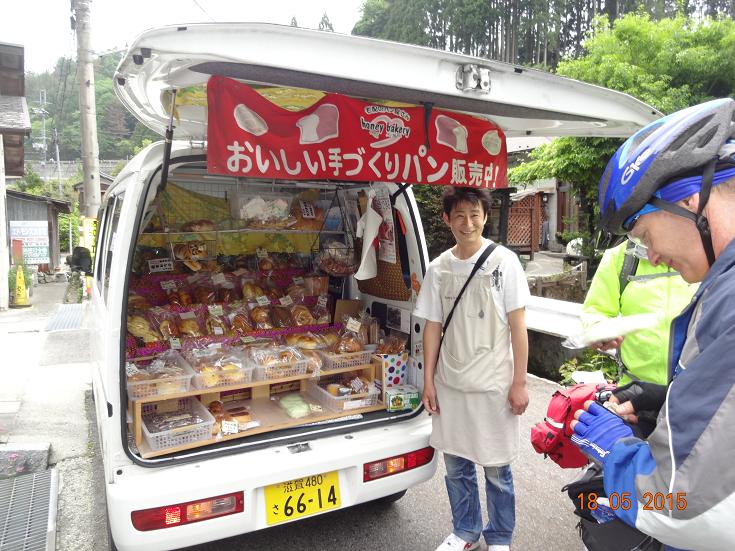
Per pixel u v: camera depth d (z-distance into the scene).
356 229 3.21
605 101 2.16
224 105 1.75
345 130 2.00
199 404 2.51
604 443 1.36
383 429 2.46
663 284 2.03
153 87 1.94
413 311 2.60
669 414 1.00
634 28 9.55
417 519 2.89
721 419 0.91
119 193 2.76
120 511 1.83
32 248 14.16
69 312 9.48
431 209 10.93
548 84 2.00
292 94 1.97
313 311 3.35
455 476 2.46
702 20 9.52
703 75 9.20
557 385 4.98
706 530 0.93
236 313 3.12
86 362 5.95
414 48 1.69
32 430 4.03
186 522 1.92
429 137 2.19
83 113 8.76
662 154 1.03
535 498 3.12
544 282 8.56
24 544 2.62
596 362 4.81
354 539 2.69
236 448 2.14
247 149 1.80
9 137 10.24
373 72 1.65
